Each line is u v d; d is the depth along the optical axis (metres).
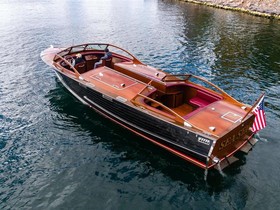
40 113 15.18
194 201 10.09
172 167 11.71
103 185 10.70
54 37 29.23
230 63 23.84
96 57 18.09
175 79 14.21
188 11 48.19
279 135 13.79
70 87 16.08
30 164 11.62
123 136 13.55
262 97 11.42
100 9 46.78
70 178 10.99
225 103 12.92
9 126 13.99
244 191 10.54
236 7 49.12
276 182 10.97
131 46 27.80
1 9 41.56
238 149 11.98
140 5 53.22
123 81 14.48
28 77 19.42
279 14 43.00
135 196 10.26
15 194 10.20
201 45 28.83
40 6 45.88
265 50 27.62
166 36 31.83
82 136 13.45
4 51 24.28
